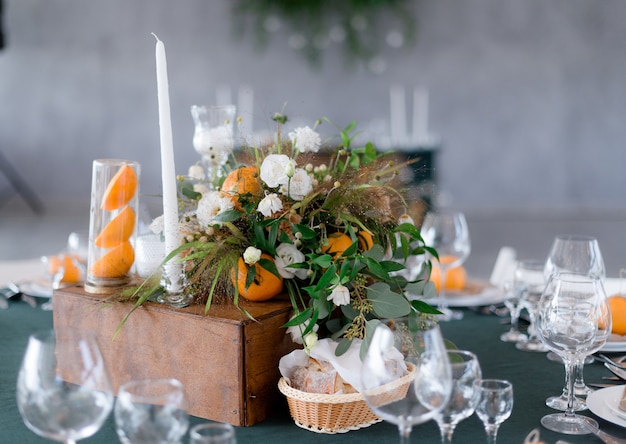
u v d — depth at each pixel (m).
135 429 1.03
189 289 1.37
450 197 7.15
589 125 7.00
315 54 7.02
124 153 7.20
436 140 5.61
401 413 1.07
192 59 7.06
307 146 1.44
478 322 1.82
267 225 1.34
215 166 1.57
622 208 7.07
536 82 6.97
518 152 7.07
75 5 7.04
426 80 7.02
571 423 1.28
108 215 1.44
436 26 6.96
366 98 7.07
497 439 1.24
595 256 1.71
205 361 1.31
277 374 1.34
